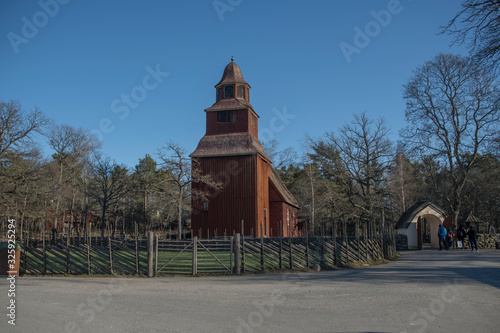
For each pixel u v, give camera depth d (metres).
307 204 61.12
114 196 45.44
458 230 35.34
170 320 8.77
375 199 46.50
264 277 16.58
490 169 47.06
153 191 42.09
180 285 14.38
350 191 45.72
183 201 43.31
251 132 44.12
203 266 18.30
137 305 10.45
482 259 23.08
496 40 15.45
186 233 55.28
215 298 11.45
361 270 18.67
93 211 51.81
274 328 8.00
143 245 18.53
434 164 49.41
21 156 41.03
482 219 56.53
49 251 18.72
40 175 41.66
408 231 38.31
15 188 39.31
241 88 45.38
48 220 47.03
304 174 62.38
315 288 13.05
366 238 23.70
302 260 19.41
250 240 22.41
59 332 7.85
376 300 10.67
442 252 31.06
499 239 36.84
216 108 43.84
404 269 18.55
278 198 46.59
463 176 39.88
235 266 17.95
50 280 16.09
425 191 59.34
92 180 49.41
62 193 46.28
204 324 8.39
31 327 8.20
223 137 42.97
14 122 39.91
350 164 47.34
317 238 21.08
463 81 38.31
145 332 7.81
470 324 8.12
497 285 12.84
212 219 40.47
